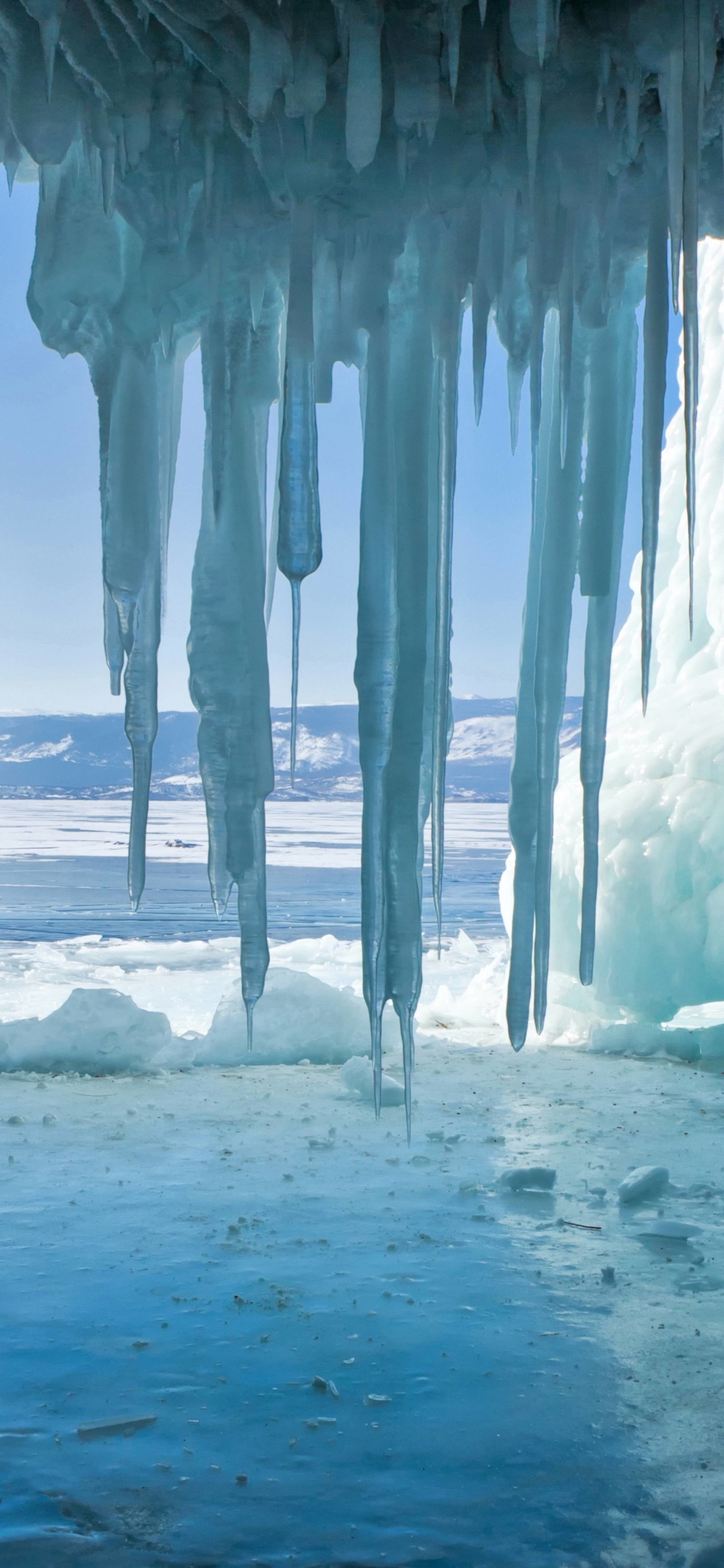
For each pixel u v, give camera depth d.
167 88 4.21
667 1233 4.62
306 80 3.91
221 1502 2.81
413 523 4.74
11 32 4.09
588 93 4.19
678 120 4.07
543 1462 2.99
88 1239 4.51
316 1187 5.18
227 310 4.77
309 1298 3.98
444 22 3.80
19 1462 2.98
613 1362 3.55
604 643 5.27
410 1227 4.68
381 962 4.85
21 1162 5.52
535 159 4.00
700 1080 7.54
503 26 3.97
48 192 4.78
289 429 4.42
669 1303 3.99
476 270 4.55
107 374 4.91
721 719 8.91
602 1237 4.61
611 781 9.00
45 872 32.41
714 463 10.04
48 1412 3.22
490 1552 2.62
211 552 4.90
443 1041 8.80
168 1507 2.79
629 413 5.16
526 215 4.67
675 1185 5.26
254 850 4.94
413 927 4.82
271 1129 6.18
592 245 4.70
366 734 4.75
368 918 4.80
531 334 5.16
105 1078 7.47
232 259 4.70
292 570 4.50
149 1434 3.12
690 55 3.88
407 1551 2.62
